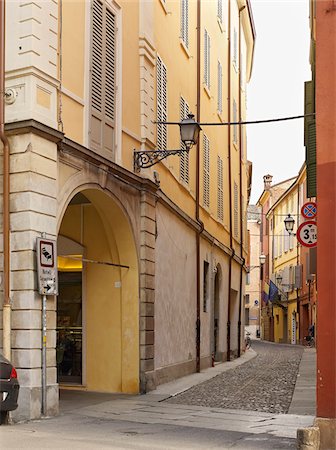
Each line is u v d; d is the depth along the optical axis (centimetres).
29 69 1088
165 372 1702
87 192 1344
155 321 1623
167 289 1756
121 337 1508
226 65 3069
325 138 877
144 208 1546
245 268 3562
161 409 1241
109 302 1528
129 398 1399
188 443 895
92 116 1311
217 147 2738
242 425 1062
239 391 1575
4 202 1073
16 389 969
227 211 2983
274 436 959
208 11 2562
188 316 2031
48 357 1086
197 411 1222
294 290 5138
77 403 1294
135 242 1503
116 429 997
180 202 1991
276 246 5981
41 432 939
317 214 872
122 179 1428
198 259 2178
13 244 1073
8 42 1109
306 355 3256
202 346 2256
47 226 1105
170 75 1900
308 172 1330
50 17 1155
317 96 887
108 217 1470
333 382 845
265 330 6650
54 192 1130
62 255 1516
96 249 1541
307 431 817
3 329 1054
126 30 1517
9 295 1066
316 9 900
